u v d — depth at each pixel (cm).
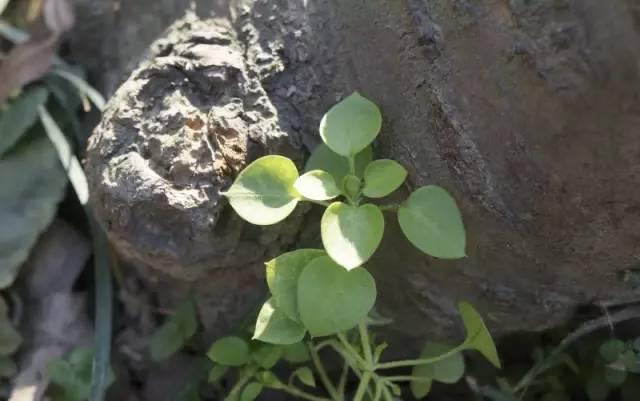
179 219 14
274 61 14
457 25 11
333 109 13
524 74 11
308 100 14
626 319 15
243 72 14
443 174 13
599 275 13
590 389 16
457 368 15
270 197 13
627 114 10
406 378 14
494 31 11
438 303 15
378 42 13
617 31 10
